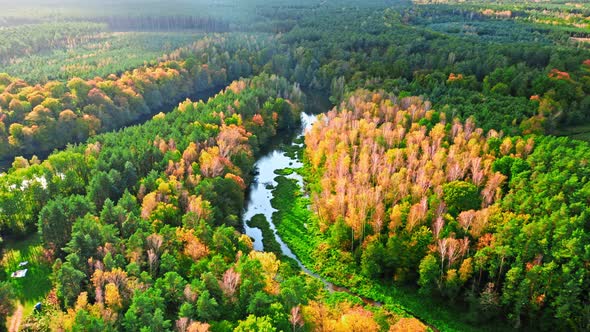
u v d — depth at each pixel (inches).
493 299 3809.1
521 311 3814.0
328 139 6338.6
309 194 5949.8
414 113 6830.7
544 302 3752.5
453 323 3900.1
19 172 5103.3
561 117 6909.5
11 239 4606.3
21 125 6889.8
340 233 4650.6
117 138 6171.3
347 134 6456.7
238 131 6771.7
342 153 5762.8
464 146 5792.3
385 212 4776.1
